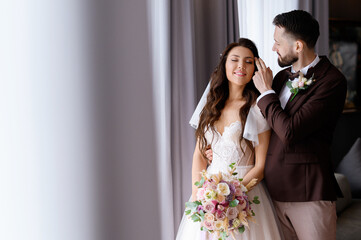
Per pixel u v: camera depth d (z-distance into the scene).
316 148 1.86
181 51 2.29
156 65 2.19
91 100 2.02
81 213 2.00
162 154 2.19
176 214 2.29
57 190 1.92
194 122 2.08
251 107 1.92
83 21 1.98
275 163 1.87
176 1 2.25
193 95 2.31
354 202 3.44
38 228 1.87
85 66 2.00
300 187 1.84
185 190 2.33
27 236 1.83
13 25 1.78
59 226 1.93
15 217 1.80
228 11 2.53
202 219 1.71
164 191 2.20
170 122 2.22
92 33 2.01
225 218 1.67
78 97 1.98
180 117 2.31
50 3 1.88
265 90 1.84
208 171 1.96
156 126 2.19
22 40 1.80
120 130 2.12
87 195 2.02
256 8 2.90
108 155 2.08
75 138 1.98
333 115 1.87
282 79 2.05
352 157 3.69
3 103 1.76
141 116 2.18
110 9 2.06
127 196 2.14
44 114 1.88
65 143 1.94
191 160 2.34
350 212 3.21
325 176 1.85
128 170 2.14
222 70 2.00
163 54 2.19
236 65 1.92
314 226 1.84
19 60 1.80
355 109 4.42
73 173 1.97
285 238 1.99
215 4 2.47
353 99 4.40
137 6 2.14
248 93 1.95
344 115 4.40
